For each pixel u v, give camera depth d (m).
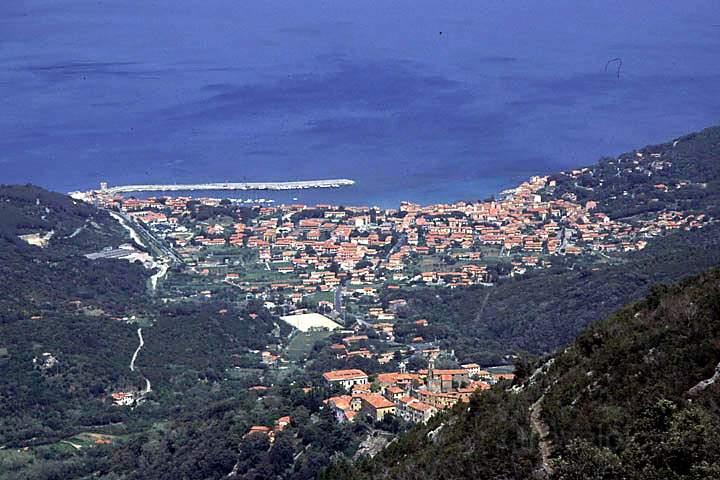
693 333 63.25
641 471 50.16
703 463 47.97
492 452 62.28
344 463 85.06
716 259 168.62
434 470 65.38
